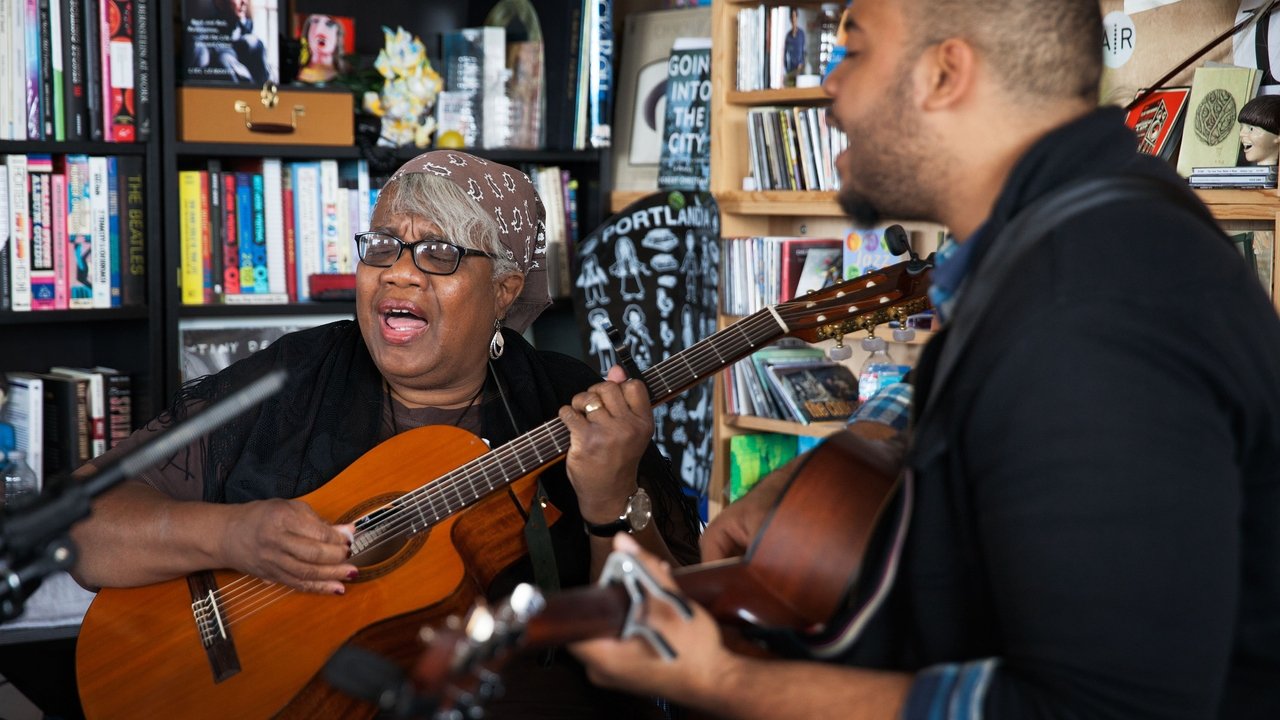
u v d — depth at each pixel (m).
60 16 2.70
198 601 1.70
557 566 1.82
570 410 1.67
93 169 2.78
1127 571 0.81
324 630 1.65
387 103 3.13
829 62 2.89
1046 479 0.83
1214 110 2.29
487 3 3.49
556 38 3.29
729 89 3.06
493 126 3.24
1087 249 0.87
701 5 3.43
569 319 3.46
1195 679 0.81
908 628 1.01
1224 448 0.83
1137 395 0.82
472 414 1.92
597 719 1.71
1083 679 0.82
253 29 2.92
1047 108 0.97
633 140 3.49
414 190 1.81
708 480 3.05
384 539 1.69
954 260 1.00
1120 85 2.62
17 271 2.71
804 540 1.09
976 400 0.89
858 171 1.04
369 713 1.62
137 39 2.78
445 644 0.80
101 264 2.81
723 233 3.08
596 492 1.66
